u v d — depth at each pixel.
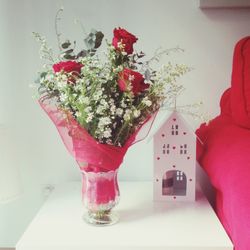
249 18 1.51
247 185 0.98
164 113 1.43
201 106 1.56
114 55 1.06
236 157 1.10
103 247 1.06
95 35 1.10
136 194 1.41
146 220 1.20
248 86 1.23
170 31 1.52
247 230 0.91
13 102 1.57
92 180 1.15
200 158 1.36
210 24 1.52
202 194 1.41
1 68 1.54
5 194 1.34
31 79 1.55
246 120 1.21
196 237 1.09
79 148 1.11
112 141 1.10
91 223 1.18
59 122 1.10
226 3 1.47
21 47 1.53
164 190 1.34
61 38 1.52
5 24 1.52
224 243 1.06
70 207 1.31
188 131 1.28
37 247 1.06
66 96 1.05
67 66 1.04
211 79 1.55
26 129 1.58
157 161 1.31
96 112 1.04
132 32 1.52
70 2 1.50
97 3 1.50
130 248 1.06
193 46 1.53
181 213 1.25
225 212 1.14
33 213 1.65
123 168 1.61
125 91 1.05
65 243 1.07
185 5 1.51
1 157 1.33
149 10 1.51
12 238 1.67
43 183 1.62
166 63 1.54
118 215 1.23
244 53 1.28
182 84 1.55
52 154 1.60
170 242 1.07
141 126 1.14
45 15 1.51
